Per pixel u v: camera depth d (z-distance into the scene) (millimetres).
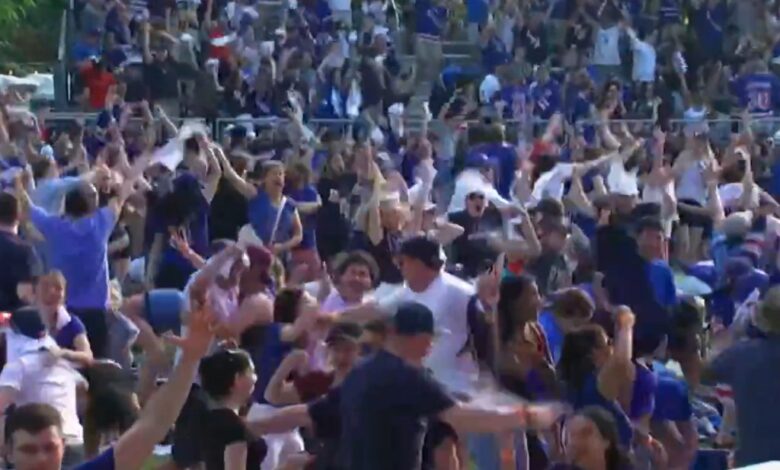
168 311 13078
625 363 9445
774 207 16562
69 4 31203
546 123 28344
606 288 12062
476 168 16688
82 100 29156
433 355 9680
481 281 9906
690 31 33438
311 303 10156
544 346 9766
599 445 8203
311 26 33469
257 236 15070
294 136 24203
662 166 19766
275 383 9570
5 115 21578
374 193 13727
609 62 33062
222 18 33000
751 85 31625
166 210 15391
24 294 12633
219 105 28781
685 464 10812
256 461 8570
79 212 13031
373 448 7676
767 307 9219
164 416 6422
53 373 10484
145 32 29109
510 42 33375
